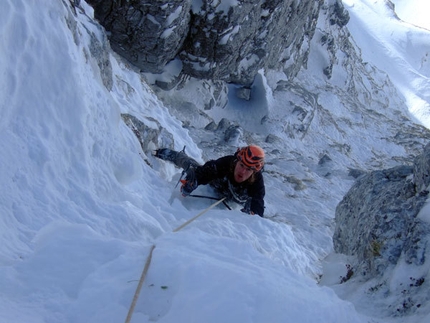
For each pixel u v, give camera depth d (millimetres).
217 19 13133
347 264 4535
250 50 15828
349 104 25141
